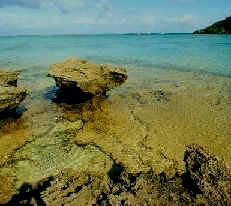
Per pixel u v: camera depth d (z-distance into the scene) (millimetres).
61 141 9695
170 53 44625
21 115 12375
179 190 6492
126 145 9398
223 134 10352
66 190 6828
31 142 9555
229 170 6895
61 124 11250
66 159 8461
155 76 22828
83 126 11117
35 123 11383
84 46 72875
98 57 41469
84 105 13992
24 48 63812
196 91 17094
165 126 11188
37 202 6434
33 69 27828
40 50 57125
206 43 70312
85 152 8906
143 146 9336
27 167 7973
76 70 14195
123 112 12953
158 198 6156
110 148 9164
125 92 17031
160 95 16250
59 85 14234
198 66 27969
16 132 10391
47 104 14250
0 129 10625
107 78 14930
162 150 9047
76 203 6242
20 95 11992
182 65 29312
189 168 7414
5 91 11328
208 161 7406
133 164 8156
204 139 9945
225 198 5980
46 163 8195
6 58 39312
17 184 7195
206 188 6336
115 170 7855
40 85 19375
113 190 6684
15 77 14688
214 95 16000
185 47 58062
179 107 13812
